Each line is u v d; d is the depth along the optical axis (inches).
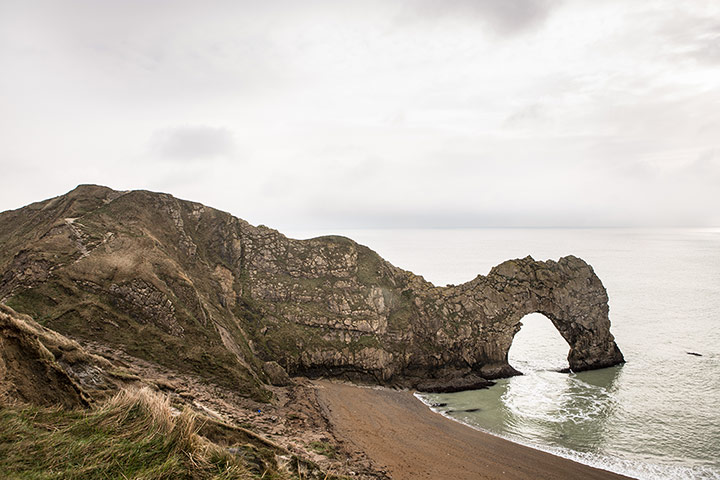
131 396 477.1
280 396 1594.5
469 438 1473.9
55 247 1615.4
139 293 1534.2
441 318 2378.2
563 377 2244.1
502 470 1243.2
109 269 1581.0
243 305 2224.4
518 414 1731.1
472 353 2311.8
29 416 405.1
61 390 483.8
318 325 2229.3
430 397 1964.8
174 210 2356.1
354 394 1887.3
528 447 1412.4
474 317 2409.0
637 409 1752.0
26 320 823.1
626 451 1387.8
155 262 1728.6
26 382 456.1
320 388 1873.8
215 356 1476.4
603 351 2389.3
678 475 1236.5
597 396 1927.9
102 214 2047.2
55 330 1289.4
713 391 1956.2
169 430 415.2
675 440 1465.3
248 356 1785.2
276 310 2263.8
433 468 1218.6
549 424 1620.3
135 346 1362.0
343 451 1175.0
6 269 1592.0
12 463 331.6
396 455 1272.1
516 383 2156.7
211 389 1310.3
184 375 1328.7
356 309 2352.4
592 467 1278.3
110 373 840.3
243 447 570.3
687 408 1754.4
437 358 2252.7
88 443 378.0
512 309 2426.2
